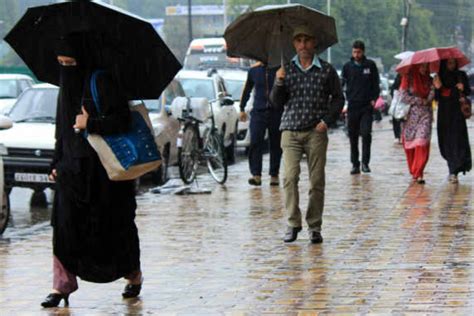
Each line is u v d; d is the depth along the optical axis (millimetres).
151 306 14492
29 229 24078
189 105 30688
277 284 15789
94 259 14344
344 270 16781
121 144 13930
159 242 20438
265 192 29203
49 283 16672
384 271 16562
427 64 29797
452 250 18406
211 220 23562
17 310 14539
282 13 20406
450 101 29766
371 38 161000
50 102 30969
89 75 14055
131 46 14133
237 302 14555
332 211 24250
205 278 16484
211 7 179125
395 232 20766
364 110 33562
